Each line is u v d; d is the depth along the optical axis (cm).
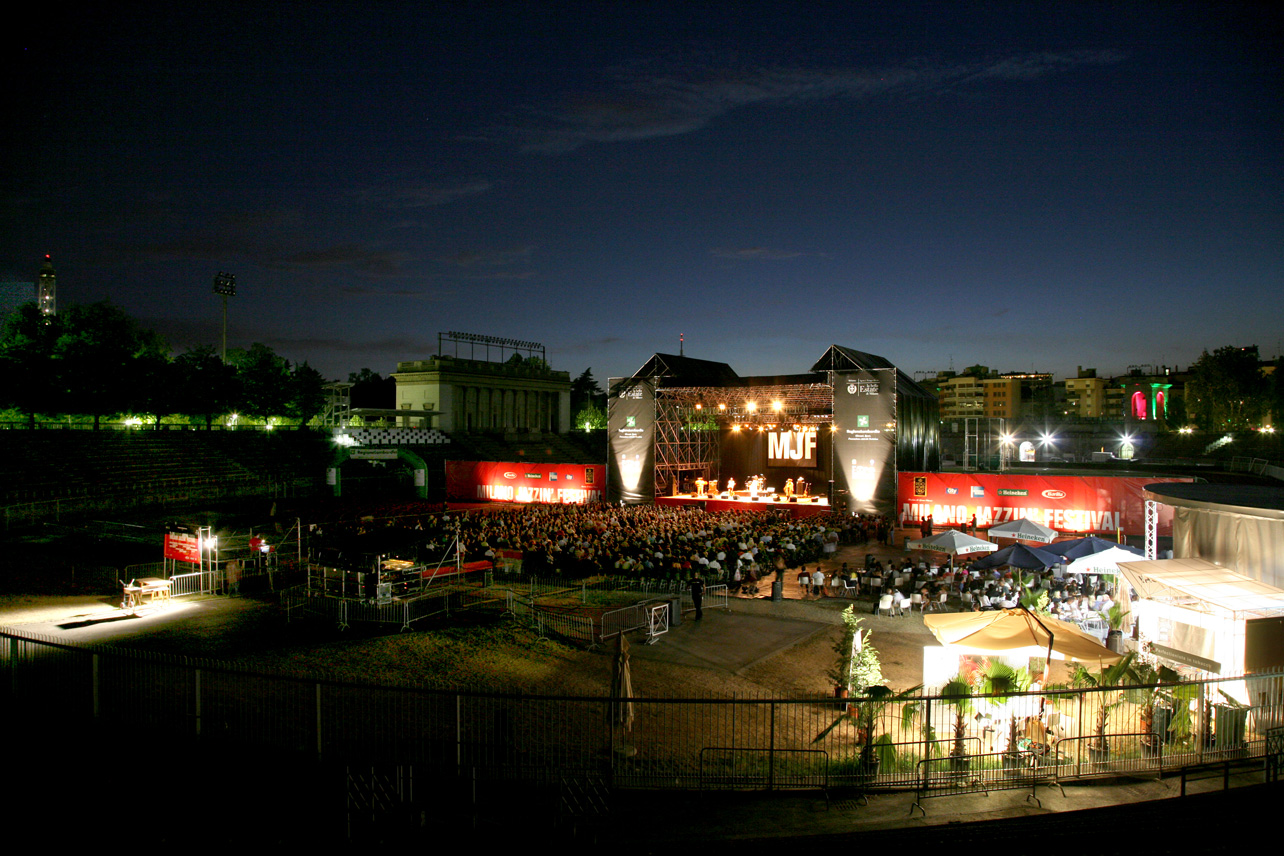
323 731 1345
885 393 4966
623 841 984
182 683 1602
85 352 5747
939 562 3759
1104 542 2602
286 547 3784
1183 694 1353
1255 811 1007
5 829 989
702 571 3192
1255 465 6169
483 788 1131
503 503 6419
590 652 2153
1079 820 1025
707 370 6309
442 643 2197
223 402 6881
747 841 969
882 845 933
